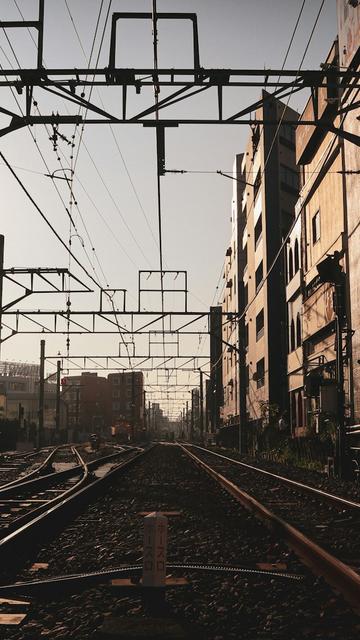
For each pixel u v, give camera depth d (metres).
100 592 6.18
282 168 50.97
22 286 30.95
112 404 148.12
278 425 41.12
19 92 13.35
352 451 22.33
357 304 26.28
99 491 16.86
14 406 127.50
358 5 23.97
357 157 26.00
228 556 8.10
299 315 40.06
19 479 21.66
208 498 15.16
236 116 13.79
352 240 26.89
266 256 49.31
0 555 7.41
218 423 83.25
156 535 5.65
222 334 82.44
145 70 13.08
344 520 11.20
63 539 9.64
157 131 14.27
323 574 6.71
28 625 5.23
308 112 32.78
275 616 5.34
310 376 22.70
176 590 6.24
